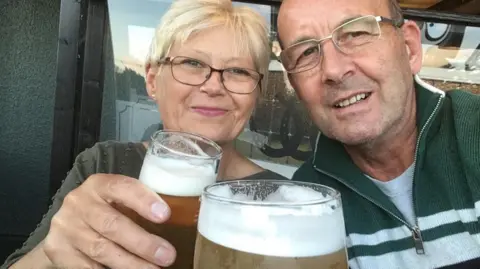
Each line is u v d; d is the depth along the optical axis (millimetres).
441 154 377
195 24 451
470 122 369
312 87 411
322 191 190
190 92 467
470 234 355
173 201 194
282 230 158
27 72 698
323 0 397
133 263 183
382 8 396
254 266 156
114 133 637
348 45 388
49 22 694
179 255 194
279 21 437
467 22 648
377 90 387
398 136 396
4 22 683
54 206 415
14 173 710
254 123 668
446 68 664
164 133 242
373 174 425
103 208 195
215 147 239
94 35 615
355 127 388
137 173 466
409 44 438
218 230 166
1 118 701
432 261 364
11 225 713
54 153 612
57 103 608
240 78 474
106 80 626
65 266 199
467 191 362
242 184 200
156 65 506
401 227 379
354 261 389
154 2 625
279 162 677
